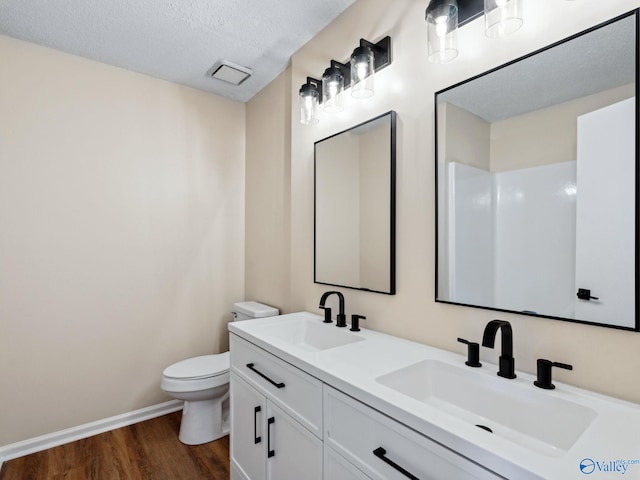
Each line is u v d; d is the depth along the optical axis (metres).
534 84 1.09
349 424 1.02
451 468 0.75
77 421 2.18
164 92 2.53
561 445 0.89
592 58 0.97
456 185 1.29
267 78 2.52
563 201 1.02
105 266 2.28
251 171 2.82
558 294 1.03
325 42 1.94
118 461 1.95
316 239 2.00
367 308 1.67
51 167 2.10
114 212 2.31
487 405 1.05
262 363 1.49
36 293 2.05
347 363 1.18
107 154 2.29
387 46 1.56
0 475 1.81
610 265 0.93
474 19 1.25
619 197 0.92
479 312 1.22
